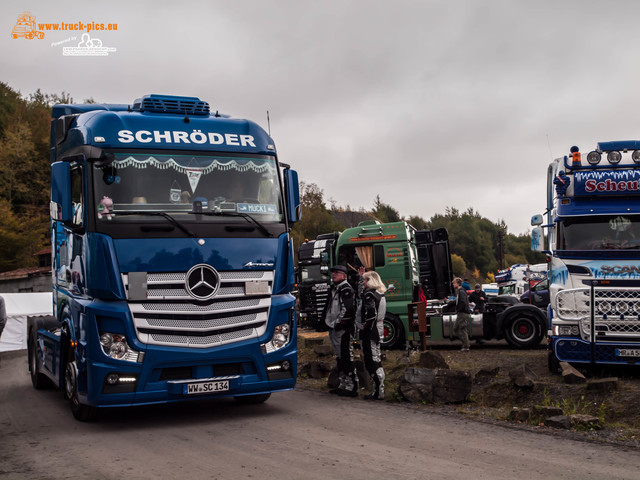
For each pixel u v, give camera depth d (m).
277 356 8.21
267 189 8.61
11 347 25.98
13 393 11.47
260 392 8.16
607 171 11.45
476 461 5.98
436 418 8.13
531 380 9.09
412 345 17.58
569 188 11.53
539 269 38.00
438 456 6.17
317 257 27.00
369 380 10.65
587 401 8.52
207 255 7.87
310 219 56.78
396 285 17.69
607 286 10.93
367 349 9.71
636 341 10.76
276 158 8.90
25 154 71.44
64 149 9.07
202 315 7.79
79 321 7.89
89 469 5.87
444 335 17.02
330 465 5.88
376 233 18.05
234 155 8.54
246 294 8.05
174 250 7.74
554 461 5.96
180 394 7.65
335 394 10.26
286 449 6.54
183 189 8.11
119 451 6.58
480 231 127.12
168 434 7.40
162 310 7.64
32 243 60.59
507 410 8.64
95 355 7.47
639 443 6.70
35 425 8.11
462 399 9.16
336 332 10.12
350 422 7.93
